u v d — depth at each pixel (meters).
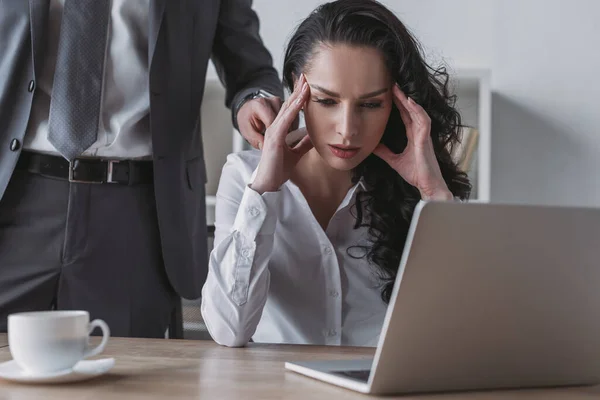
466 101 3.24
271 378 0.97
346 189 1.64
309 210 1.59
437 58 3.21
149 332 1.89
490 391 0.92
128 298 1.84
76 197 1.79
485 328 0.87
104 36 1.79
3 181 1.76
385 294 1.60
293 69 1.47
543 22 3.17
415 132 1.49
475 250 0.81
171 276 1.87
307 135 1.51
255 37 2.08
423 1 3.22
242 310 1.33
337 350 1.24
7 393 0.86
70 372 0.92
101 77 1.79
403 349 0.85
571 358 0.94
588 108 3.15
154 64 1.80
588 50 3.15
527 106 3.18
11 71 1.76
